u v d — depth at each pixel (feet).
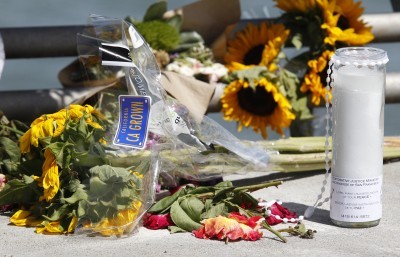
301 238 13.28
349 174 13.58
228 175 16.78
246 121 19.63
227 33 20.77
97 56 15.66
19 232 13.69
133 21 20.20
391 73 21.13
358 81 13.26
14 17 39.52
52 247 13.01
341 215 13.74
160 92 14.61
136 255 12.60
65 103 19.94
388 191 15.83
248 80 19.35
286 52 27.43
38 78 36.11
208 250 12.74
